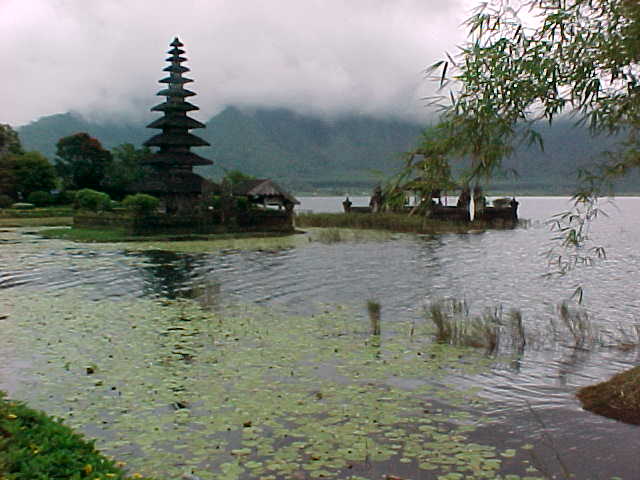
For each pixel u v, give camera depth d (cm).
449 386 952
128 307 1617
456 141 711
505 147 708
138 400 876
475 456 693
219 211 4322
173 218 4100
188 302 1703
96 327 1366
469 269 2567
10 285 2003
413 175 717
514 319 1428
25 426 535
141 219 4000
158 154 5325
